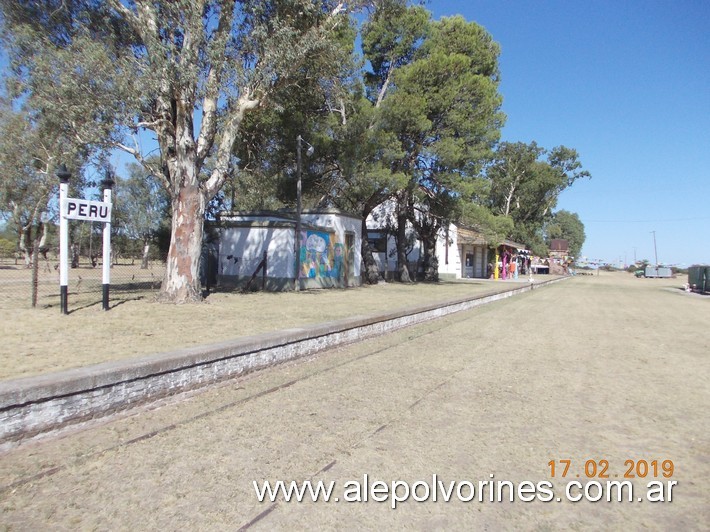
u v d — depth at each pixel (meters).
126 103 11.23
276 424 5.12
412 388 6.68
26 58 11.82
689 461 4.48
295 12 13.17
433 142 24.66
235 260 20.69
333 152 22.33
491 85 25.53
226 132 13.64
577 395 6.53
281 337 7.41
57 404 4.46
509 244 47.31
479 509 3.59
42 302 12.79
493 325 13.55
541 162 58.00
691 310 19.28
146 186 34.12
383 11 15.59
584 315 16.78
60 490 3.60
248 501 3.56
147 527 3.18
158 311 11.63
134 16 12.18
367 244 26.84
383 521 3.38
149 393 5.33
